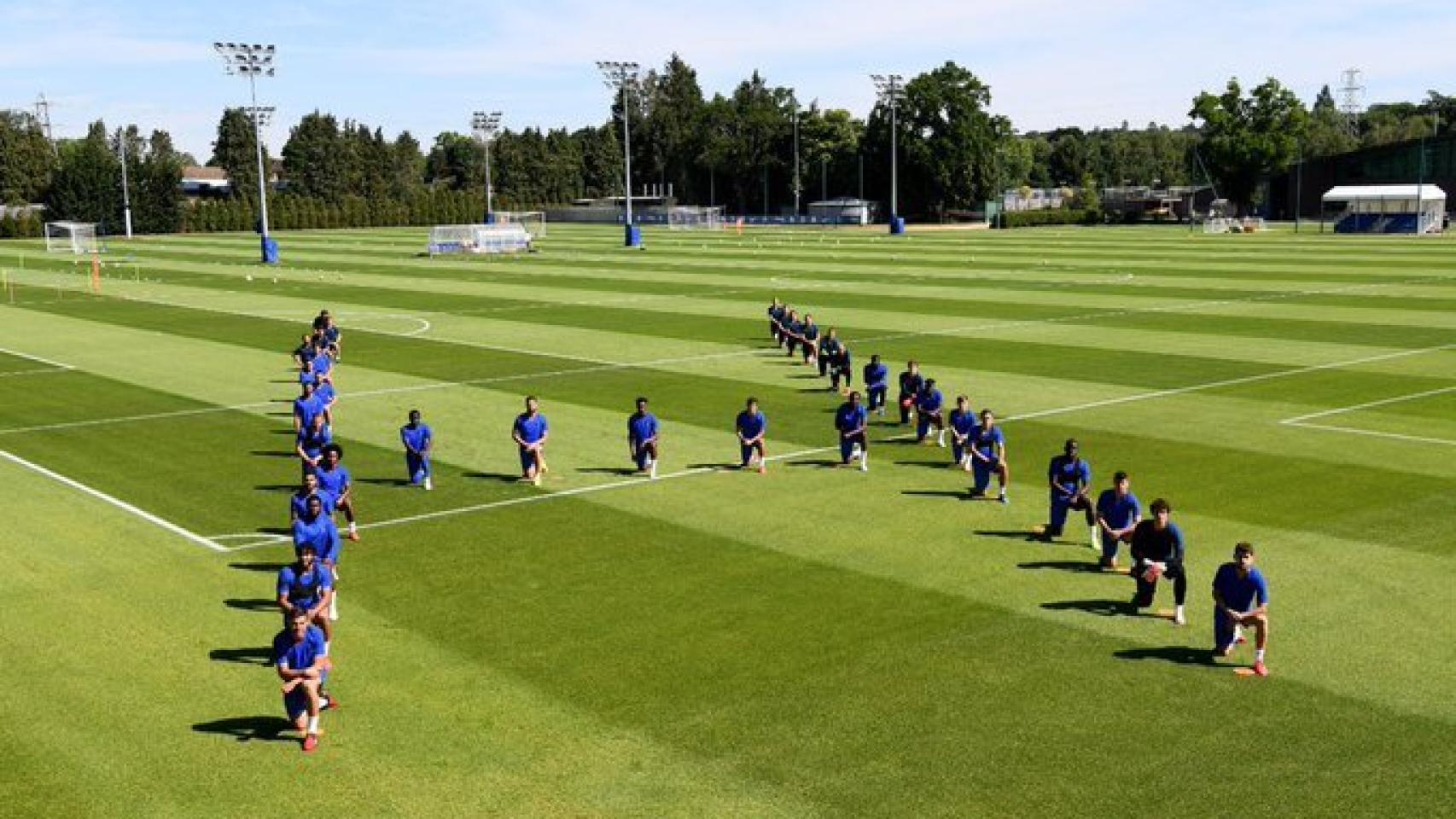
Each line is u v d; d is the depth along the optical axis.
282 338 54.56
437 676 17.22
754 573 21.44
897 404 37.59
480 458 30.55
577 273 88.00
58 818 13.60
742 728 15.47
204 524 25.25
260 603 20.53
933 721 15.59
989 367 43.66
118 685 17.17
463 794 13.95
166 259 110.25
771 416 35.59
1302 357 45.09
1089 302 64.25
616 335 53.41
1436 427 32.72
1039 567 21.66
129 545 23.78
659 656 17.80
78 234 136.38
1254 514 24.61
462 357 47.56
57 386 42.25
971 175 187.12
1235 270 84.06
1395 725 15.32
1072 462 23.20
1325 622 18.77
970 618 19.19
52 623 19.61
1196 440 31.42
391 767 14.62
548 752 14.93
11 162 190.00
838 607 19.73
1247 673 16.95
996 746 14.88
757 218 198.00
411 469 27.86
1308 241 121.62
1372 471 27.92
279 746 15.26
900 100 175.50
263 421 36.03
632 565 22.00
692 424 34.53
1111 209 192.62
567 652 18.00
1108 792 13.77
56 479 29.19
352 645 18.38
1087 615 19.28
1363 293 67.62
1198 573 21.19
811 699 16.28
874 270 87.25
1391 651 17.64
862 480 28.02
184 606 20.39
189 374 44.78
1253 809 13.38
